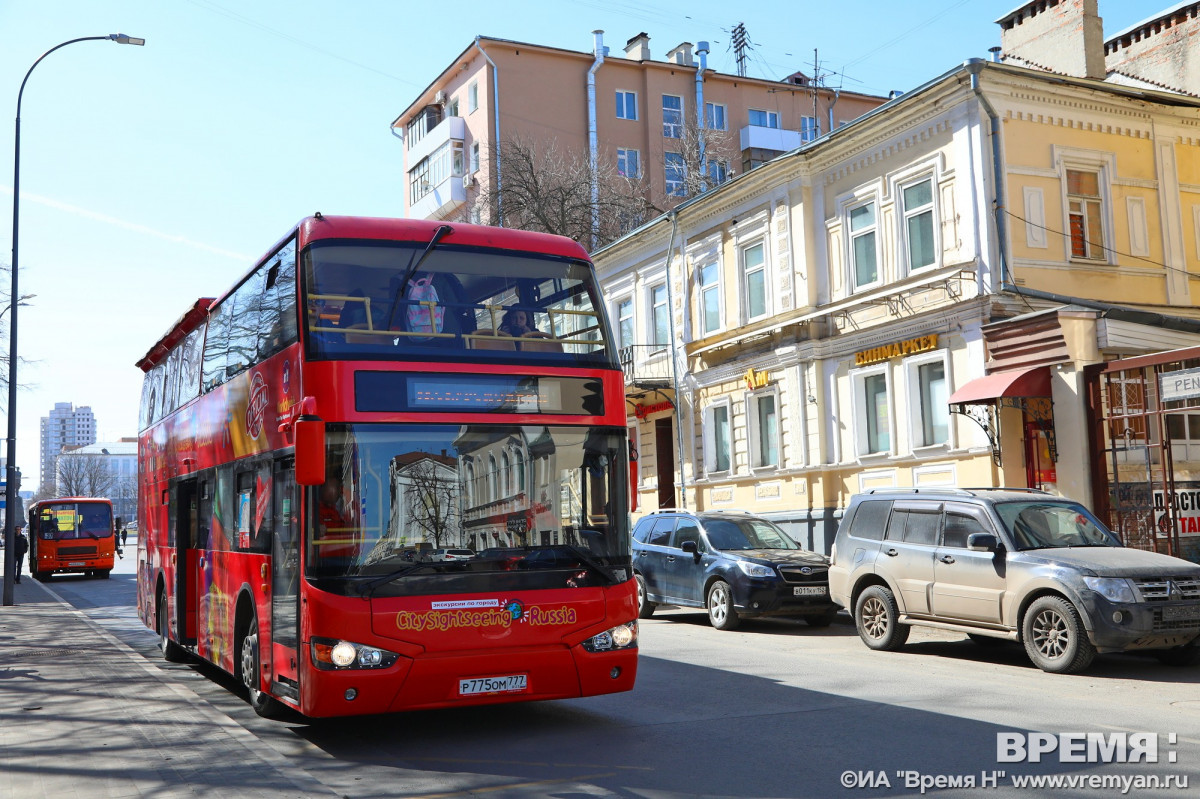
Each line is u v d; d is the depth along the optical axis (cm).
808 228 2359
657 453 3091
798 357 2375
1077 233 2005
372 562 784
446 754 805
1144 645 1097
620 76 5116
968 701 957
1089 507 1691
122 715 916
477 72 4934
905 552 1327
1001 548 1201
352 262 842
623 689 854
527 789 686
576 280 912
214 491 1136
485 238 890
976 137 1928
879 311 2159
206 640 1158
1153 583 1104
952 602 1250
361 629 770
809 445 2359
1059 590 1126
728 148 5209
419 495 805
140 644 1691
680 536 1808
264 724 944
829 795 648
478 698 800
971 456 1922
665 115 5169
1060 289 1950
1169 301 2075
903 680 1093
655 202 5059
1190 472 1867
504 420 841
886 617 1345
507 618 807
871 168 2191
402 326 837
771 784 677
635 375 3125
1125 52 2822
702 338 2784
